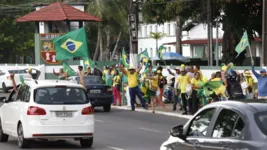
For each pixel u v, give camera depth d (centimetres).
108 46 8175
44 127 1867
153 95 3362
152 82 3353
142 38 10756
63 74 3694
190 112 3078
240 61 5312
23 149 1917
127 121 2905
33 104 1881
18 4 9225
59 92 1912
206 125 1043
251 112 938
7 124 2056
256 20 5191
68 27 6259
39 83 1941
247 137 909
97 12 7319
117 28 7662
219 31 8094
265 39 3728
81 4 7194
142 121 2895
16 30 9075
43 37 6069
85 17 6219
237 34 5216
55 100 1894
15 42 9012
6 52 9169
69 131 1888
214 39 7838
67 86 1928
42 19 6172
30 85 1948
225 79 2759
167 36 9944
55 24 6281
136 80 3516
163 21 5384
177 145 1121
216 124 1012
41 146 2008
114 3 7425
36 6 7238
